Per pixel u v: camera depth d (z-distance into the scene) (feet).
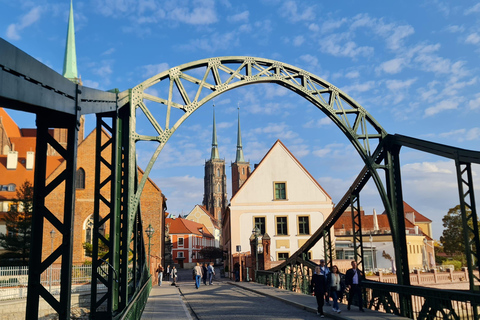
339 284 51.98
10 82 13.83
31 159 194.08
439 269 156.35
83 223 138.21
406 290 43.01
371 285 51.62
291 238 145.89
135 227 43.52
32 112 18.75
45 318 74.79
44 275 85.30
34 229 19.03
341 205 77.77
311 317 47.83
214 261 353.72
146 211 147.02
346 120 54.39
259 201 148.15
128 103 37.78
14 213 142.92
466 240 40.68
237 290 93.40
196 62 46.98
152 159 41.22
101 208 139.44
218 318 48.42
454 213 203.21
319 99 53.72
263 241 117.08
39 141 19.58
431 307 39.01
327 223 86.02
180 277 189.98
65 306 18.53
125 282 33.96
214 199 568.82
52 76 17.04
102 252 126.82
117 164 33.71
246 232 146.20
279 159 151.33
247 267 126.31
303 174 150.51
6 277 78.84
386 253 168.45
